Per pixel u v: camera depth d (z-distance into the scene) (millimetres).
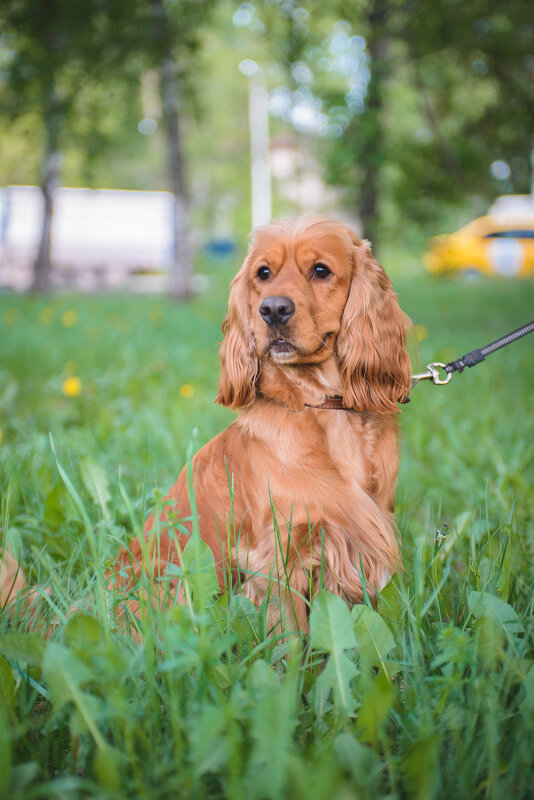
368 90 9984
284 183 22062
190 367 6789
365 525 2389
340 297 2604
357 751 1434
